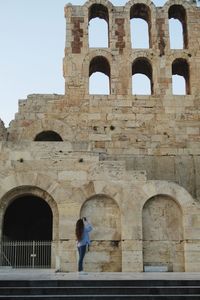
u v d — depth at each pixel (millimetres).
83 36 43000
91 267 30969
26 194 32156
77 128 40562
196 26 43938
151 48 43156
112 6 43906
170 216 32406
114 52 42656
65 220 31156
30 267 31375
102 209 32031
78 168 32125
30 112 40656
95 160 32375
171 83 42094
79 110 41000
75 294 17047
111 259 31281
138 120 41031
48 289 17203
